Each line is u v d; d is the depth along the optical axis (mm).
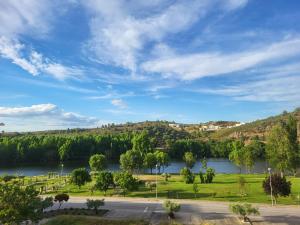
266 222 48094
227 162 187625
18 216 36812
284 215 52125
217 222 48125
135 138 145000
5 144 188500
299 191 71438
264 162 168375
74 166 169875
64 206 61250
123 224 46781
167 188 80188
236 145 155750
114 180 78438
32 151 191250
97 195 73750
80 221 47781
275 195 62156
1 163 184750
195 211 55281
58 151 195250
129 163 117750
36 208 41094
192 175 88688
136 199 67875
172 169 152125
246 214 49250
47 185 88688
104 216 52531
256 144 179250
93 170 117812
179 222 48281
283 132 100125
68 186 87500
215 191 74562
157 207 59125
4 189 37438
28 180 96375
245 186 79125
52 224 46844
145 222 47844
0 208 36562
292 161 97625
